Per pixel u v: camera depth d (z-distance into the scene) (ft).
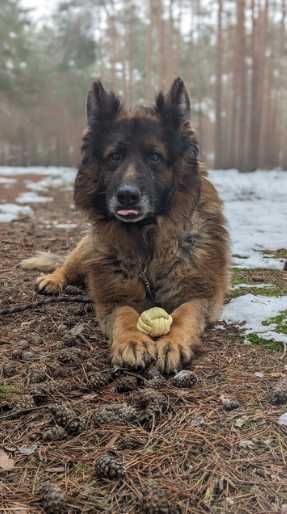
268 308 6.21
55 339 5.71
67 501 3.90
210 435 4.35
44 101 53.01
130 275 6.01
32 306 6.34
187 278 5.99
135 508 3.87
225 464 4.12
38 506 3.90
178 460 4.16
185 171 6.25
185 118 6.28
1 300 6.69
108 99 6.32
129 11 45.29
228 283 6.42
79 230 11.62
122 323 5.49
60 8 48.37
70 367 5.19
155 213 6.06
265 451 4.20
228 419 4.49
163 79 39.75
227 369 5.12
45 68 52.49
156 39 47.80
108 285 6.02
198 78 49.47
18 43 49.85
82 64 49.44
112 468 4.04
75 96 53.83
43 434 4.37
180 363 5.11
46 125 54.65
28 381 4.99
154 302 6.13
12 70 49.44
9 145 55.77
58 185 24.21
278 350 5.41
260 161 38.37
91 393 4.83
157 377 4.94
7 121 54.34
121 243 6.08
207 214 6.26
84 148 6.38
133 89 47.98
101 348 5.54
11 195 19.54
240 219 12.27
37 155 55.06
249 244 9.50
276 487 3.96
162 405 4.59
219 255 6.15
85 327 5.94
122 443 4.29
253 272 7.70
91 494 3.95
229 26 40.14
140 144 6.10
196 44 49.29
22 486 4.02
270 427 4.40
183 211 6.11
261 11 33.30
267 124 39.55
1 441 4.36
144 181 5.97
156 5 39.78
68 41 48.88
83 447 4.29
